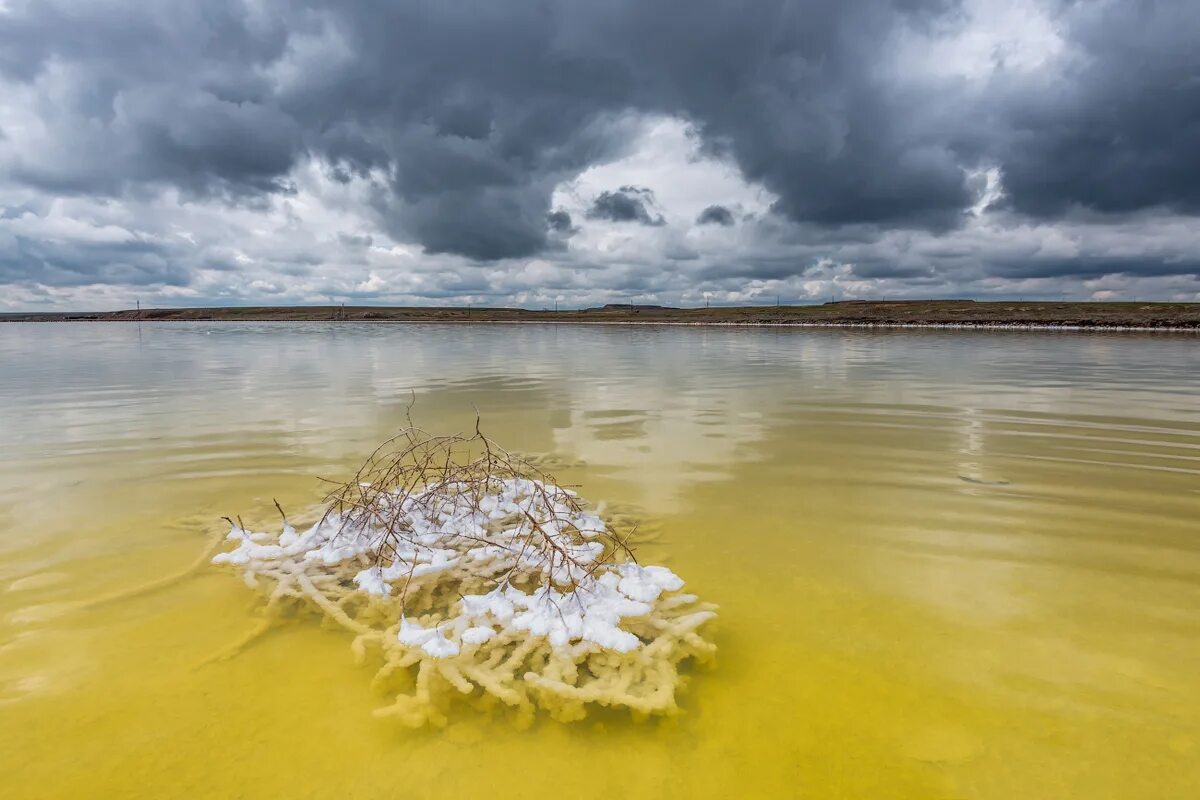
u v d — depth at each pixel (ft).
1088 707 7.55
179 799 6.23
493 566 11.02
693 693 7.88
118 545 12.49
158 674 8.21
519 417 26.96
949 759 6.75
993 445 21.11
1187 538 12.79
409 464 18.61
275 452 20.29
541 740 7.04
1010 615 9.77
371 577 10.55
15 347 82.53
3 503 15.07
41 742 6.95
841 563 11.69
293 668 8.39
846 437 22.53
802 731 7.20
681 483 16.87
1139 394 32.96
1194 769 6.57
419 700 7.56
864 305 280.31
